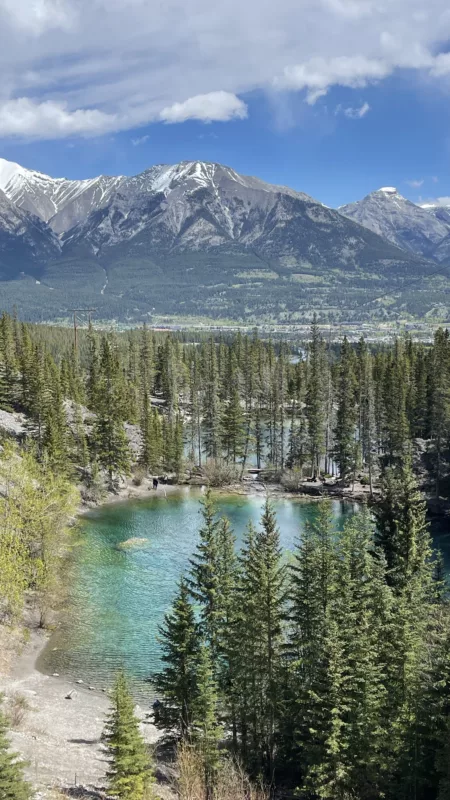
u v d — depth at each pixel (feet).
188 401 586.86
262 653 128.16
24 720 137.39
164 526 303.27
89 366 545.03
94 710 149.79
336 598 129.70
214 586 147.74
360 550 151.12
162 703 134.31
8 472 225.97
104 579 233.96
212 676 133.39
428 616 146.92
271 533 148.77
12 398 421.59
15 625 189.57
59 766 115.55
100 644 185.68
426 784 108.78
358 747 106.42
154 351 650.43
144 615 204.03
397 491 168.35
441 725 109.50
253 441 445.78
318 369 480.64
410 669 117.70
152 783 108.99
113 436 370.32
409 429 374.84
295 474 381.60
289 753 126.93
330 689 106.32
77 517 315.17
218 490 379.14
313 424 394.52
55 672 169.99
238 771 108.27
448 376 367.45
